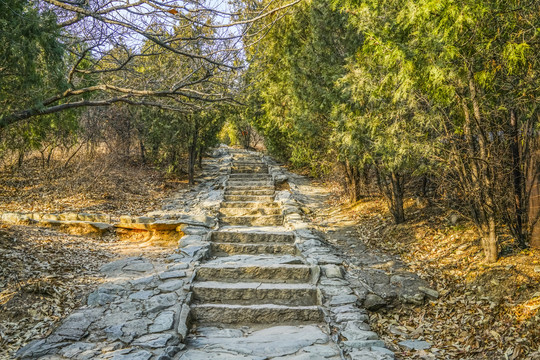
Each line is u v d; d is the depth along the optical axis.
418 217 7.87
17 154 12.03
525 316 4.27
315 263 6.55
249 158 18.92
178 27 4.39
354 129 6.74
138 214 9.74
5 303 4.66
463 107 5.20
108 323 4.59
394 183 7.86
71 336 4.25
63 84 5.07
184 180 13.99
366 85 6.17
